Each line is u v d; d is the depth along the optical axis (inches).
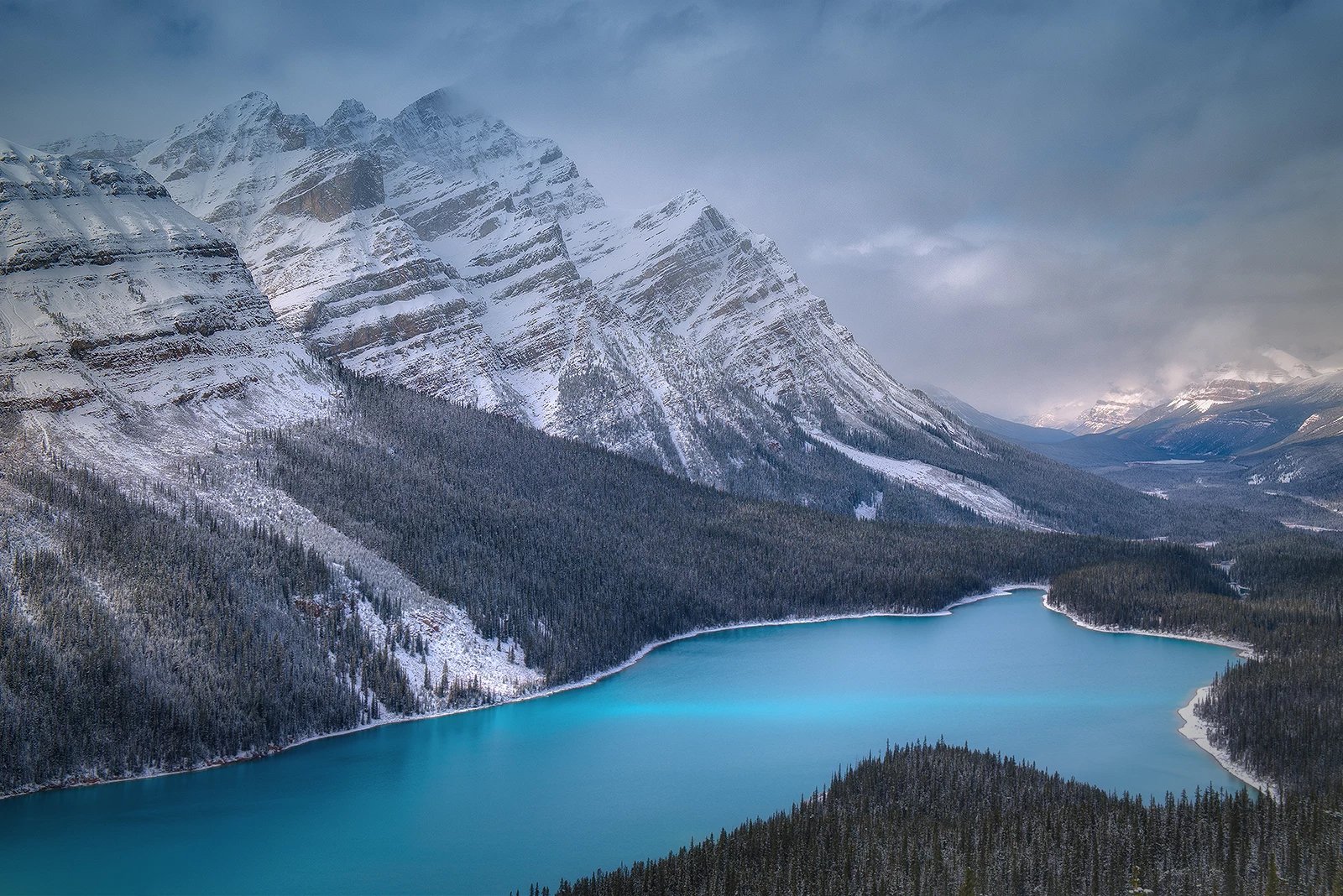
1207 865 6811.0
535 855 7623.0
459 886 7150.6
